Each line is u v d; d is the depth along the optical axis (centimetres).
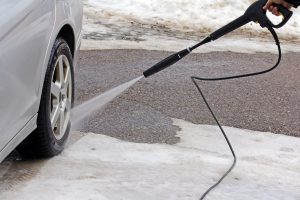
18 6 328
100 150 413
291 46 852
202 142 448
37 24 345
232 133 473
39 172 369
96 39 780
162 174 379
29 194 339
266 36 900
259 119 514
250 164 410
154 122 483
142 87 575
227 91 587
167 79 611
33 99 340
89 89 561
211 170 393
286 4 283
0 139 299
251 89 602
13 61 308
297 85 635
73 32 439
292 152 442
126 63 669
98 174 372
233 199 353
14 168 373
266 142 460
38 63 345
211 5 1016
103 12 955
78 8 469
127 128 463
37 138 368
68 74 416
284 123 509
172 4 1004
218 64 699
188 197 350
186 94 565
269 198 359
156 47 764
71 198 337
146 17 955
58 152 398
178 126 479
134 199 342
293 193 368
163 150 421
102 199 338
